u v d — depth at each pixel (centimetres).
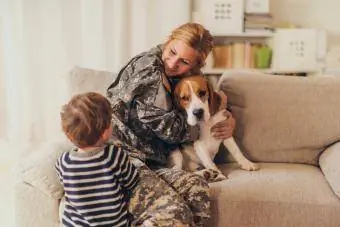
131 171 155
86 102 149
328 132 204
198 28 179
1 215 257
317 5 373
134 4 354
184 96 181
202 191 163
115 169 149
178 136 179
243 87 212
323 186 177
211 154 200
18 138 362
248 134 209
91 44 356
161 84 174
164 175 171
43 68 358
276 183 177
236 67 354
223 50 352
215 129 196
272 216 169
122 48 359
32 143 364
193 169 199
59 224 169
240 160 199
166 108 173
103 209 148
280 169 197
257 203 168
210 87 189
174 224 148
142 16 355
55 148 181
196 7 362
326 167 188
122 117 177
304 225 168
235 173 191
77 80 208
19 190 167
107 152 150
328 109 207
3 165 349
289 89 211
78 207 149
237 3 338
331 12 374
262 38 369
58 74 360
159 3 354
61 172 152
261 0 343
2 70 363
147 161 183
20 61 353
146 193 157
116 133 177
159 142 186
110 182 148
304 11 375
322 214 167
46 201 168
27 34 349
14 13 345
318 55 346
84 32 354
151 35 360
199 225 163
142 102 172
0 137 369
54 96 362
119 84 182
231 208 169
